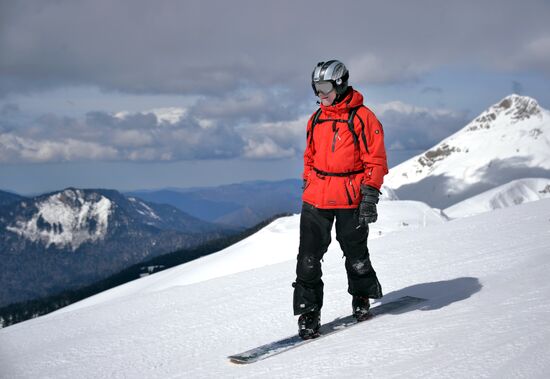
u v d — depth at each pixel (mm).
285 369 3131
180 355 4168
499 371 2412
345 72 3799
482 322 3252
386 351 3051
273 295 5992
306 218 3959
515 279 4555
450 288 4691
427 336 3174
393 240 8992
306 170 4090
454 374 2475
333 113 3848
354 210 3846
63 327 6262
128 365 4113
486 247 6719
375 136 3773
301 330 3793
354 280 3986
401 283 5344
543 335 2770
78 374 4074
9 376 4309
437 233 8914
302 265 3930
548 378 2250
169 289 7801
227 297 6312
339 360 3068
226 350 4086
